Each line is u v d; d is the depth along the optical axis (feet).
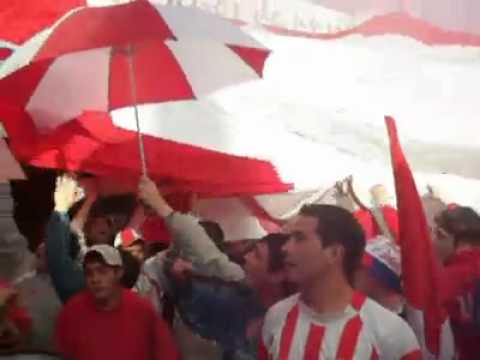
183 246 11.73
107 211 13.19
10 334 10.43
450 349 11.51
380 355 9.92
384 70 16.52
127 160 14.53
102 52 13.53
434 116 16.11
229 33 12.05
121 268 11.54
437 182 14.92
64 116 13.79
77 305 11.63
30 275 12.50
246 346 11.51
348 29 16.76
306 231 10.24
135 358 11.48
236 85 15.19
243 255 11.95
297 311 10.23
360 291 10.64
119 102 13.88
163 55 13.69
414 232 11.39
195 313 11.73
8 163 13.91
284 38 16.58
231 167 14.79
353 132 15.75
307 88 16.15
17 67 12.26
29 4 15.58
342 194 14.61
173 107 15.24
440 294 11.47
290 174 14.92
